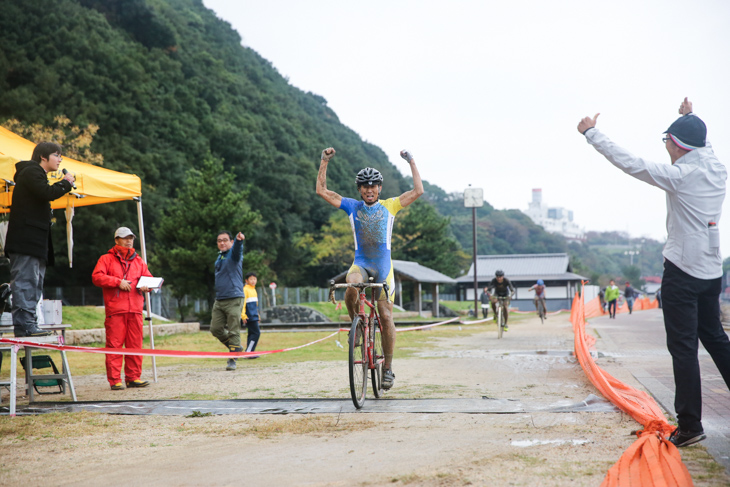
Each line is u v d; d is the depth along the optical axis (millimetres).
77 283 48688
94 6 70812
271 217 63344
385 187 83500
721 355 3711
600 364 8297
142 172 52375
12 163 6621
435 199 153750
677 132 3770
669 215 3725
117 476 3164
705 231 3576
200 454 3590
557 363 8602
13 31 55719
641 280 133250
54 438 4062
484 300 29344
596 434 3828
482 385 6273
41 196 5602
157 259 29469
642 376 6828
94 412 4977
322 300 49969
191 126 64250
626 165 3652
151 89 62844
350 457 3393
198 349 13188
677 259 3596
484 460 3221
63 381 6254
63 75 54906
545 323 24656
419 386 6273
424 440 3750
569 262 63531
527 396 5422
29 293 5637
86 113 52438
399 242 54125
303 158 74438
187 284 28703
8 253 5645
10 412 4895
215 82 75000
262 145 69812
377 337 5723
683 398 3484
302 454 3500
